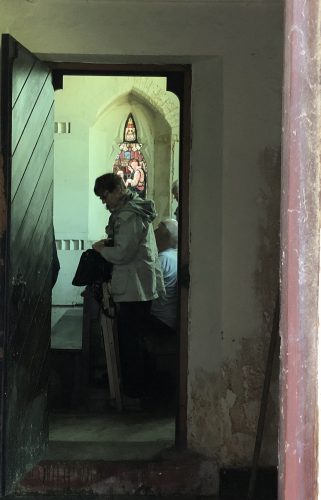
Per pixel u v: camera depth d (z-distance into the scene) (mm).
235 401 3461
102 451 3656
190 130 3574
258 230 3438
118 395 4613
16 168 3000
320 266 1108
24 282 3156
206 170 3514
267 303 3443
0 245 2939
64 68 3588
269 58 3389
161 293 4758
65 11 3359
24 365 3205
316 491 1115
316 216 1104
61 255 6742
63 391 4773
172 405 4816
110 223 4555
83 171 6762
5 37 2881
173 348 4914
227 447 3467
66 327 5656
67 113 6758
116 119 7105
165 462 3473
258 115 3416
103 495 3439
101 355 4953
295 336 1120
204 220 3529
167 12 3371
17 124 2994
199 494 3457
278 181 3420
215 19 3375
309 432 1116
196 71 3525
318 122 1100
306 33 1098
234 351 3449
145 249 4488
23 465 3227
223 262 3445
